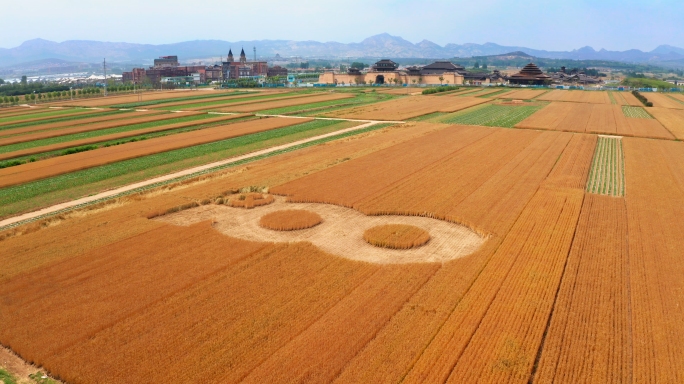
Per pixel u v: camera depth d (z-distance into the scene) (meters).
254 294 30.27
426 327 26.08
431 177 57.91
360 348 24.53
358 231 41.91
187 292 30.64
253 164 66.81
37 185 58.28
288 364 23.14
